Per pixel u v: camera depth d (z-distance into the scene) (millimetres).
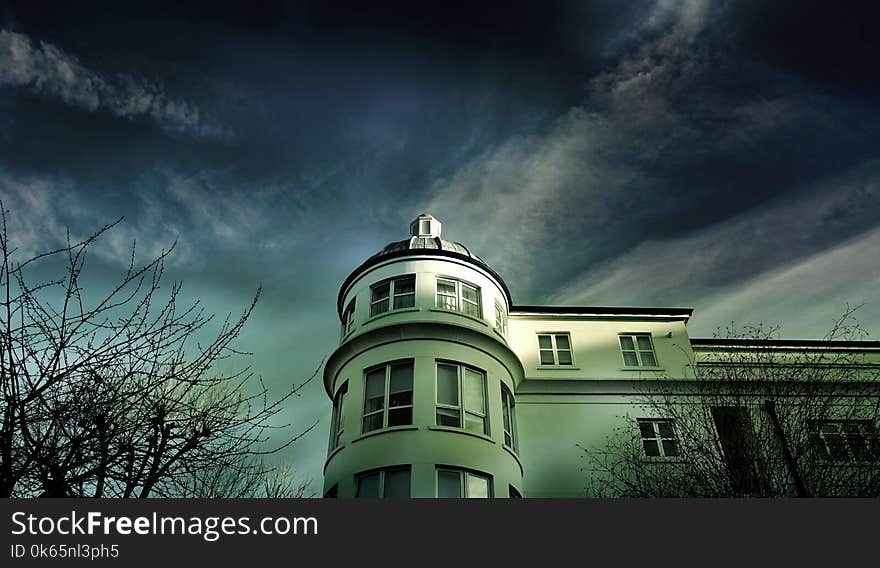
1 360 7898
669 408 20922
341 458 20828
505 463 20797
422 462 19359
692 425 19391
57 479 8148
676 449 20234
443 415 20891
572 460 23109
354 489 19641
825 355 26625
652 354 26812
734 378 20547
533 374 25719
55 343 8320
